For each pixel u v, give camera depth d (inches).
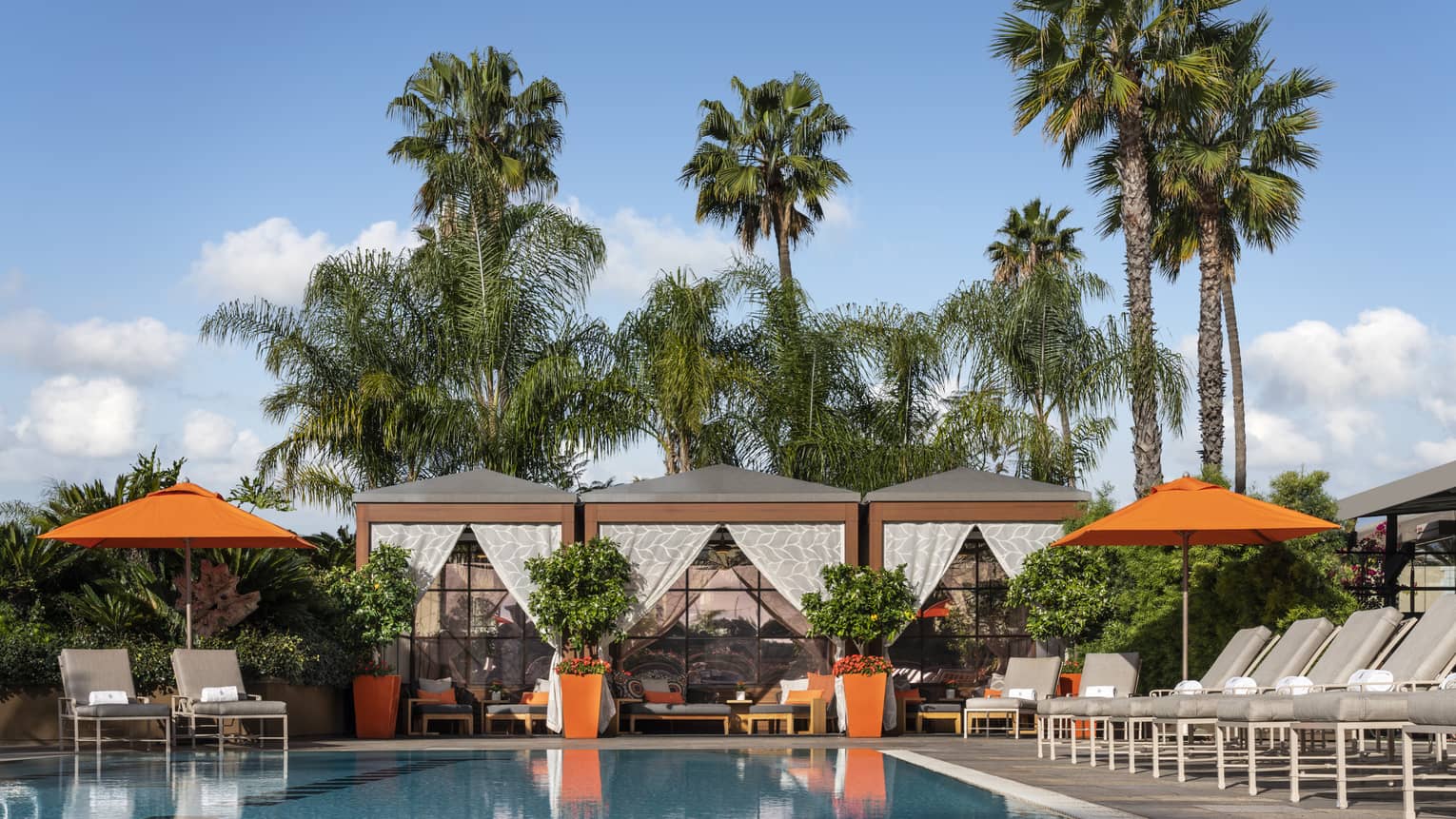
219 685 522.3
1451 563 761.0
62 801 311.6
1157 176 818.2
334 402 825.5
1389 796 306.0
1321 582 551.8
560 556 611.2
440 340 854.5
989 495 627.8
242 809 293.4
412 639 660.1
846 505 624.4
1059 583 612.1
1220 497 494.9
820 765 422.6
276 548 575.5
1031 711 585.6
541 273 863.7
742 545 623.2
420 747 529.0
